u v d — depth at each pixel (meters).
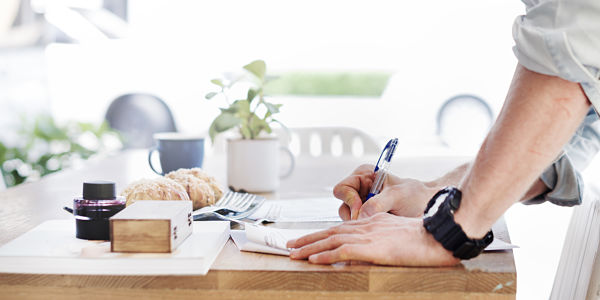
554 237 1.64
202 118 5.64
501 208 0.65
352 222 0.74
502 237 0.82
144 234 0.64
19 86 5.27
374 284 0.64
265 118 1.27
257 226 0.80
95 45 5.77
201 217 0.90
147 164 1.77
